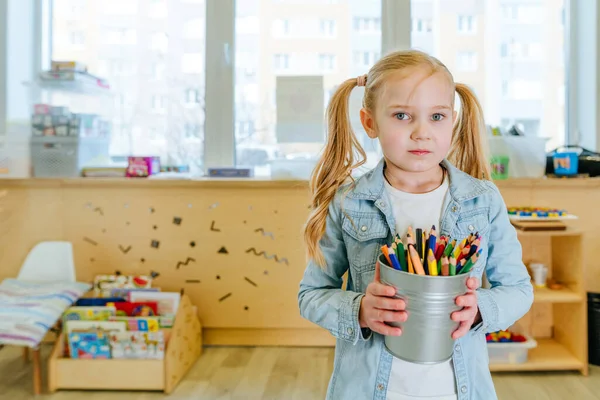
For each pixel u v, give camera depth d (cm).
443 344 75
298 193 241
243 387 203
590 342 225
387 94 83
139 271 247
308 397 195
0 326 185
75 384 199
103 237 247
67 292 210
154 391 201
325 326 86
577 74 266
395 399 87
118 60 271
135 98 271
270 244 243
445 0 261
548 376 214
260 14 265
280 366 224
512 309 86
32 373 216
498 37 263
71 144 249
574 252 218
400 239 83
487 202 91
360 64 263
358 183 95
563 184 233
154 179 240
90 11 271
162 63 269
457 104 244
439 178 92
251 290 245
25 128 259
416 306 73
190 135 272
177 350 207
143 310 209
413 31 262
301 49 265
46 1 273
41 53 273
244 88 268
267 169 271
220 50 264
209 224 244
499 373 218
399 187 92
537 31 263
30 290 211
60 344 203
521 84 265
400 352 77
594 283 239
